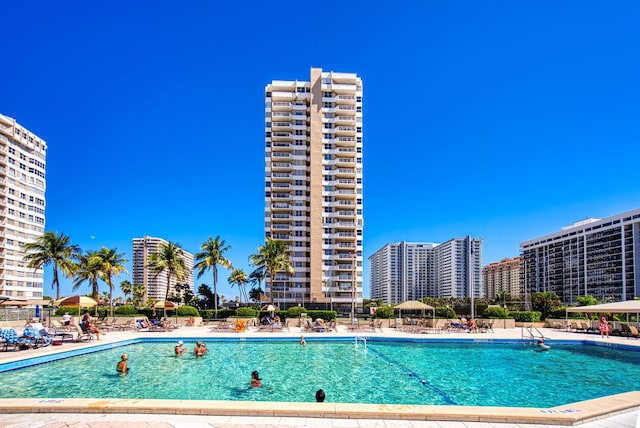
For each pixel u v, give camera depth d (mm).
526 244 193250
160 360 20500
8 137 89000
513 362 20906
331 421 8828
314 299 77125
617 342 26766
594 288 148875
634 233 134000
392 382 16188
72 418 8938
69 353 20734
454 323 34250
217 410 9172
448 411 9047
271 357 21703
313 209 79812
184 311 40688
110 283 49281
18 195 91812
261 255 56594
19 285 91188
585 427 8641
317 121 82625
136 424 8617
